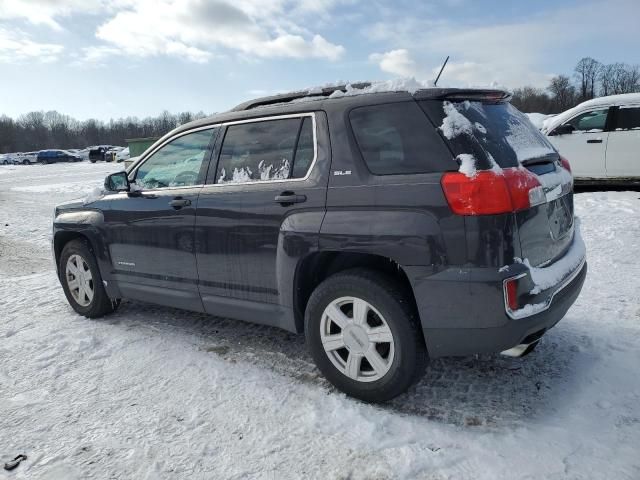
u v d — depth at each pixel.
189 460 2.73
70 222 4.90
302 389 3.41
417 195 2.84
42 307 5.43
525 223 2.81
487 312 2.72
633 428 2.82
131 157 19.86
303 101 3.49
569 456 2.62
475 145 2.79
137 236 4.34
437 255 2.78
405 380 3.00
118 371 3.80
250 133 3.72
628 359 3.56
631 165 9.87
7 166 50.91
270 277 3.51
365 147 3.11
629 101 9.91
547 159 3.26
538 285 2.84
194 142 4.09
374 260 3.21
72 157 60.78
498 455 2.65
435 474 2.54
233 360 3.90
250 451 2.79
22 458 2.79
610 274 5.41
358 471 2.59
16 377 3.76
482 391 3.29
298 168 3.39
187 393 3.43
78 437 2.97
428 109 2.94
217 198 3.75
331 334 3.30
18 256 8.55
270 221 3.43
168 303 4.29
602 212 7.98
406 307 2.96
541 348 3.82
